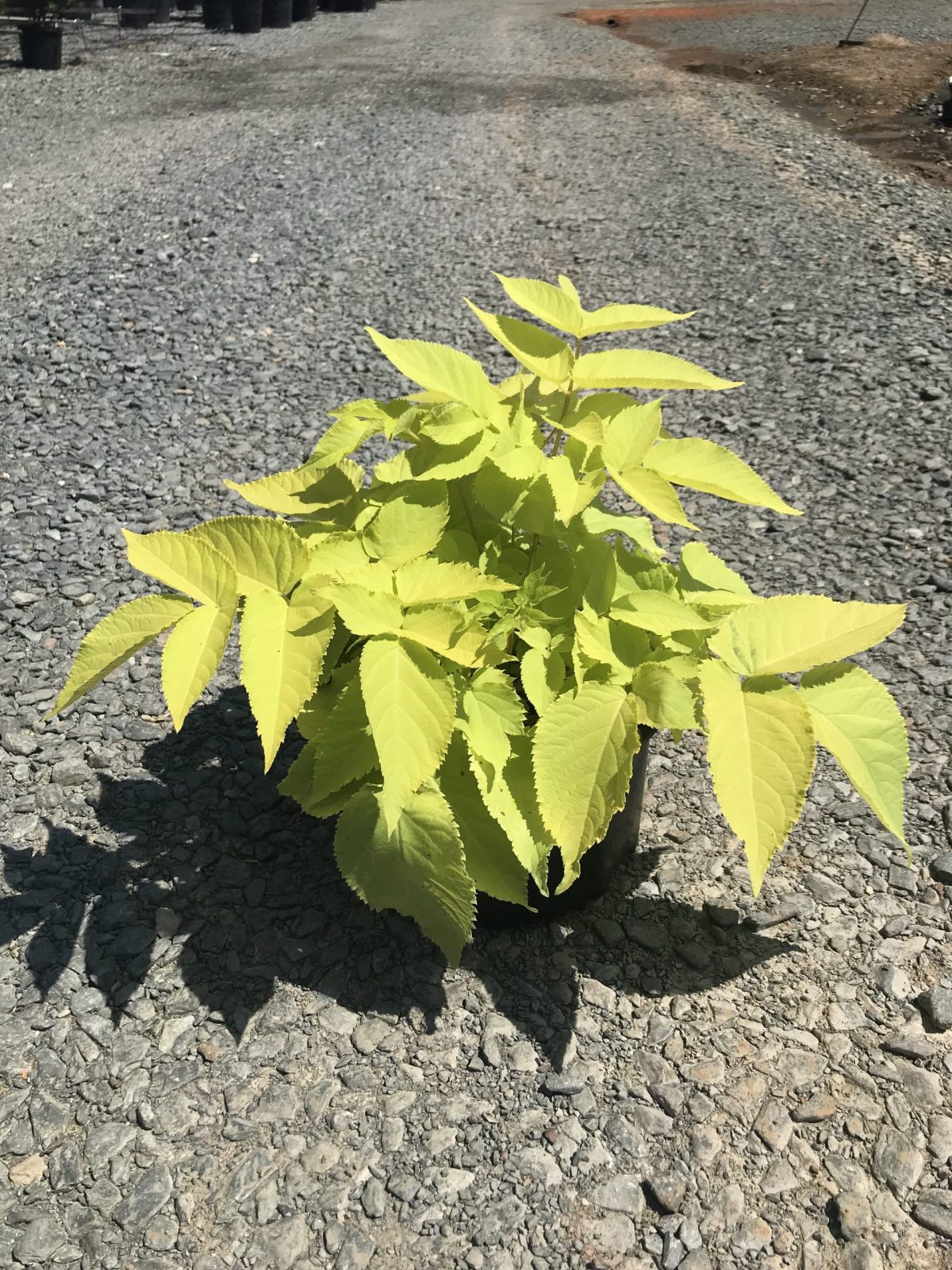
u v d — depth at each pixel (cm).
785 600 83
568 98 487
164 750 122
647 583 92
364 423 96
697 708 86
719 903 102
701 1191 79
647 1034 90
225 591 77
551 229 301
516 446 84
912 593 147
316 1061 88
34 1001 93
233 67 625
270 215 317
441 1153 82
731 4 923
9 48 705
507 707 83
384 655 76
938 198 314
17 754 122
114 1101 86
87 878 105
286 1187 80
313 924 100
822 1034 90
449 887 81
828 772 118
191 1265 75
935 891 102
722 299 249
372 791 86
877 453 182
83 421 202
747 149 377
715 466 86
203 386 216
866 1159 80
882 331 226
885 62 530
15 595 150
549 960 97
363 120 446
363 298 257
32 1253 76
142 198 339
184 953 98
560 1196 79
